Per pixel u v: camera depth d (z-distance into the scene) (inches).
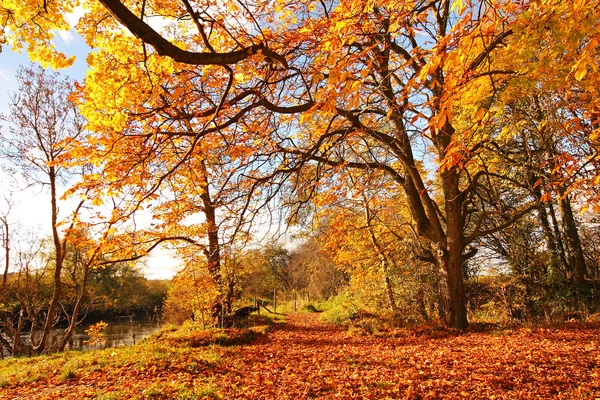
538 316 545.6
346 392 248.5
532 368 268.8
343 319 744.3
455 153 176.1
